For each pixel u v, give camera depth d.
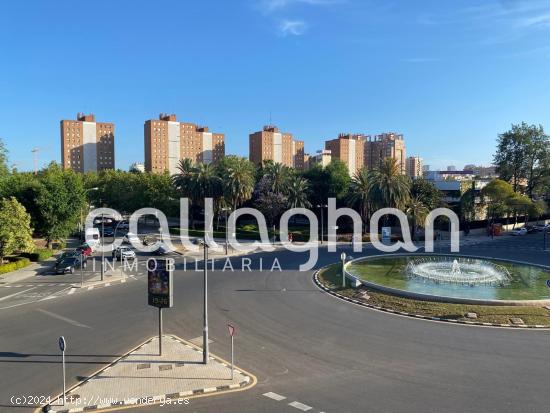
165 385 18.00
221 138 153.62
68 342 23.47
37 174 89.69
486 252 57.19
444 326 26.08
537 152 93.88
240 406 16.19
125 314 28.86
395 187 66.94
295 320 27.23
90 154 147.25
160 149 140.38
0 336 24.50
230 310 29.55
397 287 35.25
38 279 41.28
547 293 33.09
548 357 20.95
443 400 16.48
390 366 19.89
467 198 83.44
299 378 18.66
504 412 15.55
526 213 86.00
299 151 166.88
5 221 43.69
